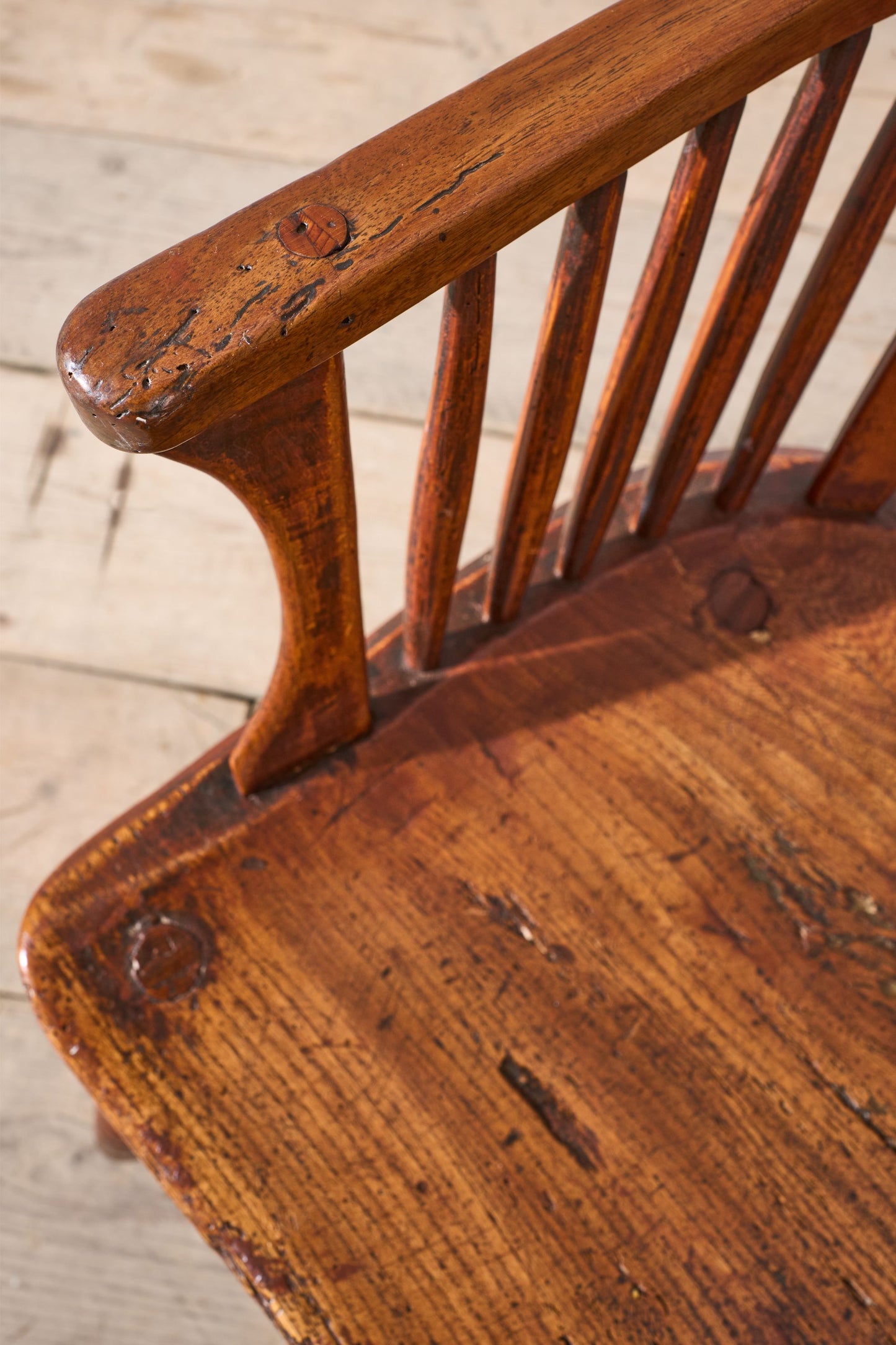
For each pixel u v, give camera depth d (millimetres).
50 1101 1158
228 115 1527
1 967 1182
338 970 784
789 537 869
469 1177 758
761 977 795
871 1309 751
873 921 807
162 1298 1119
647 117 632
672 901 805
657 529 855
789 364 782
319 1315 738
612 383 740
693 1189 762
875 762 834
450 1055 775
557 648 841
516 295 1431
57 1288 1118
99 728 1241
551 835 811
